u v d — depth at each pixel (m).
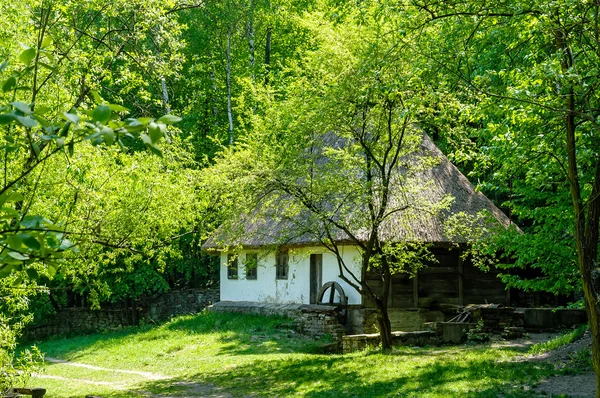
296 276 26.00
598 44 8.34
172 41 14.66
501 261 23.55
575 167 8.71
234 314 27.48
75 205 11.02
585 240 8.35
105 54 12.32
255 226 26.11
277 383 14.62
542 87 9.77
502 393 11.04
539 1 8.54
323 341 21.66
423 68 10.30
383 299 18.00
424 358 15.89
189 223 16.61
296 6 36.81
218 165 16.53
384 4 10.45
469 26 9.95
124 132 2.91
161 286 31.94
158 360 21.34
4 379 10.62
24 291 9.92
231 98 36.41
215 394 14.16
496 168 14.54
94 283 13.21
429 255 23.25
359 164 16.48
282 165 16.23
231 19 33.62
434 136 28.52
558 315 20.39
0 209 3.18
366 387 12.82
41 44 3.70
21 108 2.79
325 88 16.09
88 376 19.44
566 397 10.27
